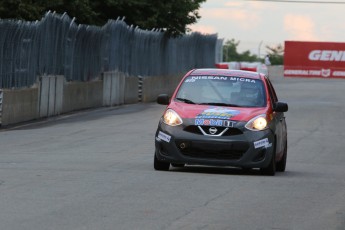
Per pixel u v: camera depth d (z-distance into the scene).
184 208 27.08
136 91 107.56
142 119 78.06
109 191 30.42
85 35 88.56
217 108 37.19
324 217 26.48
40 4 93.69
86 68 90.12
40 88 75.69
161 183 32.84
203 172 37.78
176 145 36.16
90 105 91.12
